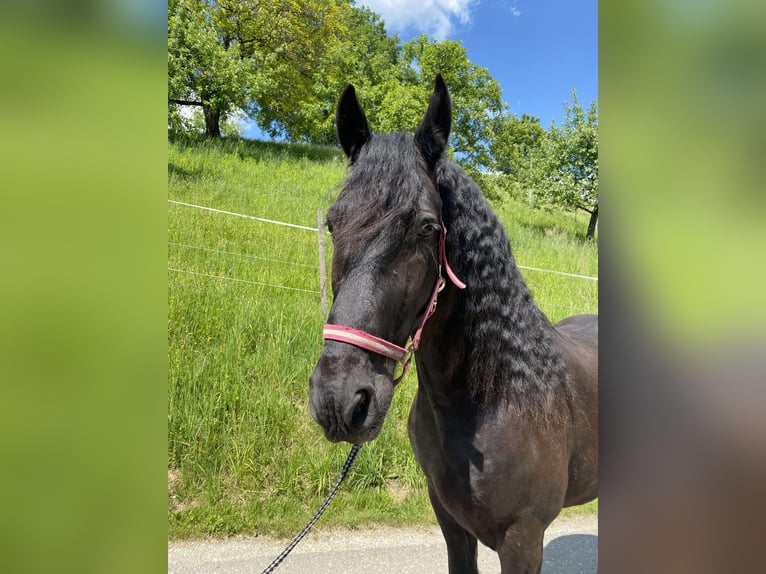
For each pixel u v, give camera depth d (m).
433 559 2.69
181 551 2.67
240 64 8.80
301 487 3.21
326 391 1.15
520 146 9.00
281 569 2.56
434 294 1.36
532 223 8.98
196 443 3.20
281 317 4.29
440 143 1.43
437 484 1.58
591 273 7.07
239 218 6.08
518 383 1.48
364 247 1.24
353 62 10.37
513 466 1.44
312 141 11.88
